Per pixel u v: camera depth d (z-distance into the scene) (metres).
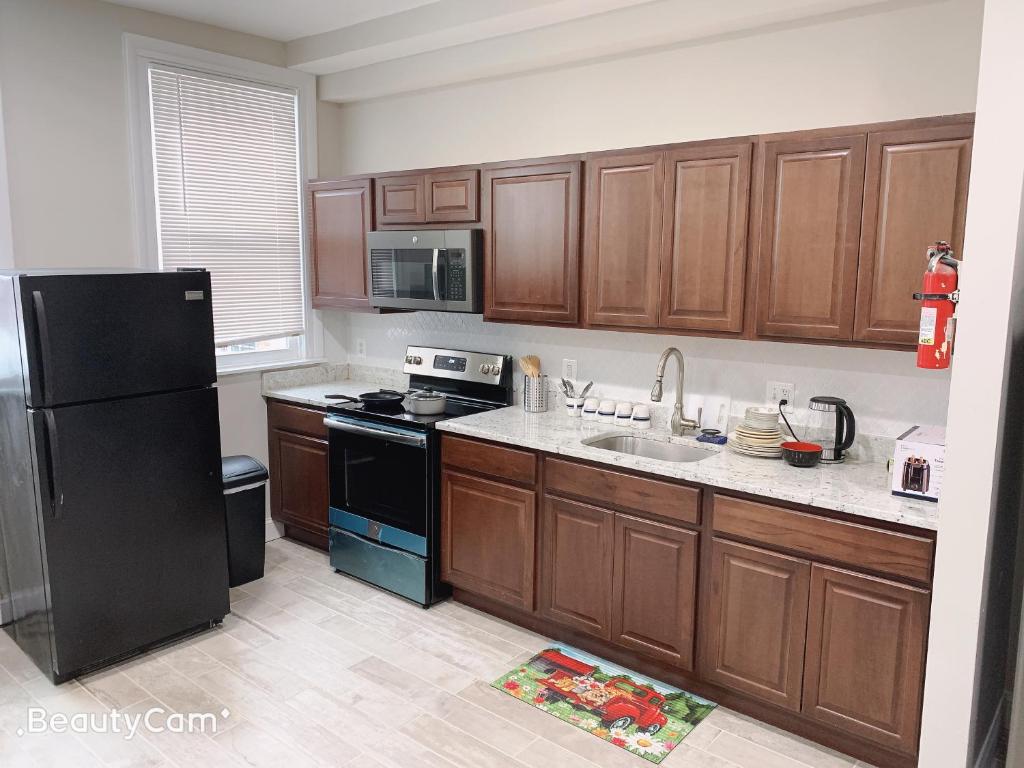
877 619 2.34
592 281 3.22
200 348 3.18
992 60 1.94
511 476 3.23
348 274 4.19
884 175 2.46
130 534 3.02
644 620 2.90
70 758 2.49
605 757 2.52
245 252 4.21
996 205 1.98
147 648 3.17
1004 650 2.67
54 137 3.44
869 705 2.39
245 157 4.16
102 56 3.56
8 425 2.90
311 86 4.41
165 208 3.85
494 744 2.58
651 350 3.40
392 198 3.91
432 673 3.01
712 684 2.83
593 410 3.51
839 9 2.76
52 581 2.82
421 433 3.45
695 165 2.86
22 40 3.31
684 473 2.71
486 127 3.90
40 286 2.69
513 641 3.27
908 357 2.75
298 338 4.55
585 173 3.19
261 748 2.54
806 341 2.71
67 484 2.82
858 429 2.89
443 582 3.63
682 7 2.98
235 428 4.23
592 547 3.02
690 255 2.92
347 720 2.70
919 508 2.30
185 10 3.67
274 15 3.73
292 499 4.30
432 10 3.51
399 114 4.29
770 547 2.55
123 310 2.92
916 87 2.65
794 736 2.63
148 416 3.02
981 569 2.09
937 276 2.10
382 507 3.69
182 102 3.85
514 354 3.91
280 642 3.25
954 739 2.19
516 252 3.46
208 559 3.29
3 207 3.31
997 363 2.01
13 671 3.02
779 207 2.69
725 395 3.21
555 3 3.08
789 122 2.94
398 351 4.49
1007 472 2.29
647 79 3.29
